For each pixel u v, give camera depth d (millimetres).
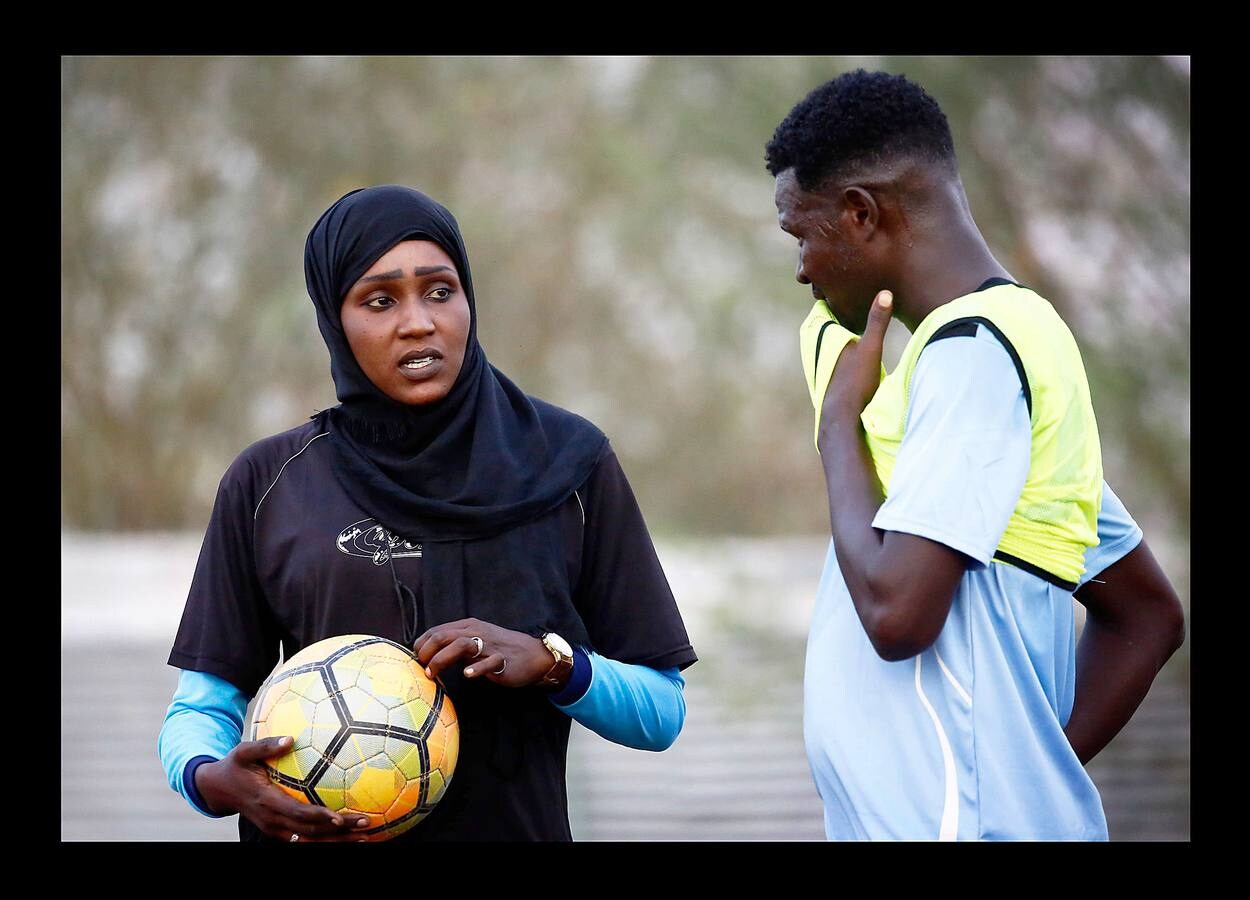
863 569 8625
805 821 22266
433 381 9852
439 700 9070
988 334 8742
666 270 62250
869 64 49969
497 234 60312
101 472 62094
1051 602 9148
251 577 10047
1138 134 44750
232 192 59281
